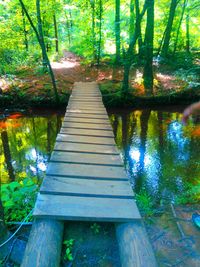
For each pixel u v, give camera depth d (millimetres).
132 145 7348
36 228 2531
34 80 11859
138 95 11000
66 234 2697
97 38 15508
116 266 2379
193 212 3482
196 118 9352
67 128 5852
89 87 11156
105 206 2854
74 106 8070
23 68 13273
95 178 3500
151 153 6730
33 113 10469
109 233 2736
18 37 14320
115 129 8898
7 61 13039
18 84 11281
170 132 8320
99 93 10078
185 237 2949
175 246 2811
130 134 8328
